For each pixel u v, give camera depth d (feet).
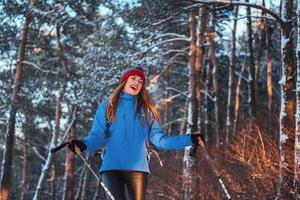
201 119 89.81
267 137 48.44
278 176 39.42
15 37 75.10
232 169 47.75
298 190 34.04
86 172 121.80
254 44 104.99
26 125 90.53
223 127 90.89
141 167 14.61
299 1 36.52
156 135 15.02
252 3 39.81
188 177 53.72
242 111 114.11
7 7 68.80
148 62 67.31
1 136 81.71
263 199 40.73
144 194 14.52
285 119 37.78
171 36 73.97
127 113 14.90
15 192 136.56
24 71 81.46
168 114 122.93
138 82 15.17
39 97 79.56
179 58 83.05
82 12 68.64
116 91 15.10
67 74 75.56
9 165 74.08
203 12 63.52
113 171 14.52
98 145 14.82
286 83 38.50
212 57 83.30
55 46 79.41
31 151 146.41
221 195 45.88
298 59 35.55
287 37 39.19
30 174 146.41
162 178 69.26
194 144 14.90
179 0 42.09
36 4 69.56
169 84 106.01
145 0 48.11
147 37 67.05
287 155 36.47
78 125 104.17
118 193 14.24
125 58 65.82
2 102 75.41
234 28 83.20
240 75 88.33
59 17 69.31
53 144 83.35
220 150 54.29
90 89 67.56
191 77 64.64
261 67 122.72
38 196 81.97
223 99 109.29
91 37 73.41
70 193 96.07
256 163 44.50
